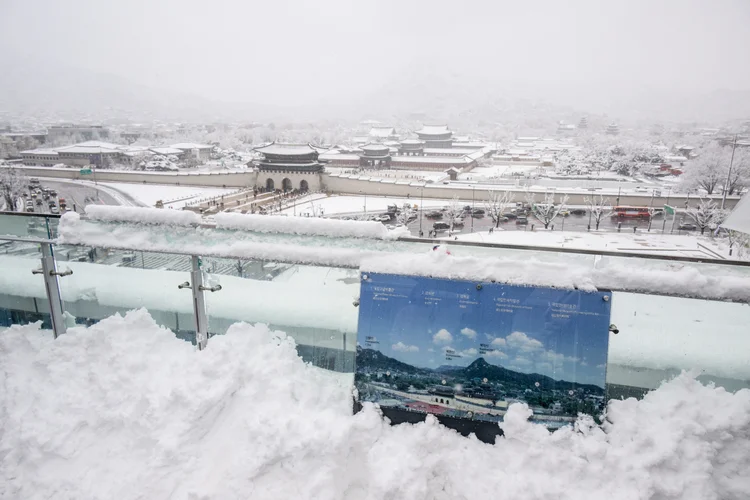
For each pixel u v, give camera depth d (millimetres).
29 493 2041
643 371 2213
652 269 2150
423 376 2205
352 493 1979
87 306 2768
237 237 2469
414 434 2113
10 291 2861
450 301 2195
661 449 1884
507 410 2129
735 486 1869
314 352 2516
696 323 2156
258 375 2252
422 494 1917
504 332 2148
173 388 2193
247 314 2553
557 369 2104
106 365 2428
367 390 2252
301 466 1966
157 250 2527
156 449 2061
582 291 2100
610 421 2072
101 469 2084
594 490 1876
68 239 2615
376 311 2266
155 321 2658
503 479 1949
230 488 1938
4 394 2404
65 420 2236
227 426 2150
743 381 2154
